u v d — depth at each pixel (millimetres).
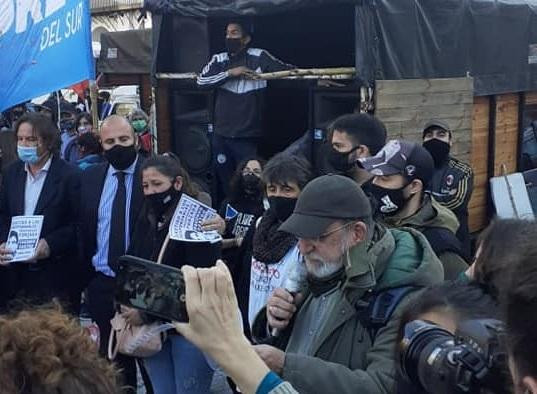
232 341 1497
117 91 12539
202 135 7926
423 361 1322
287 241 3400
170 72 8102
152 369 3795
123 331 3344
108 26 20875
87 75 6098
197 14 7336
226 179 7867
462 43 7164
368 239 2402
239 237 4734
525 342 887
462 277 2088
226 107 7641
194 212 3879
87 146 7402
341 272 2432
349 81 6891
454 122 6984
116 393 1177
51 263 4742
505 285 939
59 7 6133
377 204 3127
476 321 1323
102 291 4352
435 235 3014
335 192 2383
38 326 1182
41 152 4648
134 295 1881
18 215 4719
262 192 4574
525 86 8164
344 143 3543
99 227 4352
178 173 3947
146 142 8234
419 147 3115
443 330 1391
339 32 8523
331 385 2195
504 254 1734
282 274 3393
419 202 3119
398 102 6426
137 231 4109
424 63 6734
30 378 1106
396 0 6402
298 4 6512
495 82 7680
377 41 6293
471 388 1245
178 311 1822
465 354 1261
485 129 7688
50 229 4668
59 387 1108
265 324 2881
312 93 7164
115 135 4262
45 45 6254
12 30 6441
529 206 4953
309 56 8820
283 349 2654
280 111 8617
